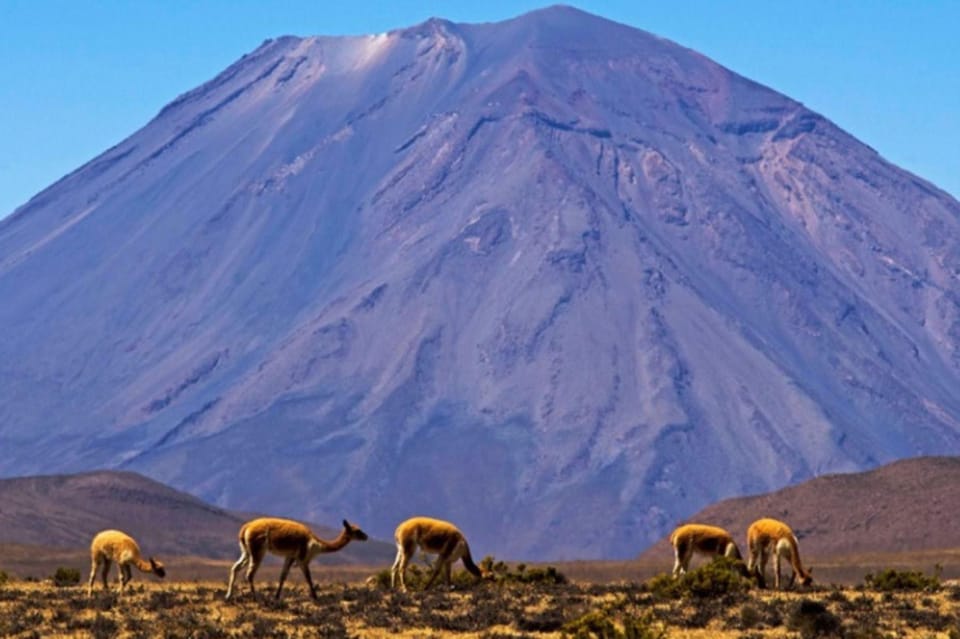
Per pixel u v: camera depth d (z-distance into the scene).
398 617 62.03
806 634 58.50
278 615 62.19
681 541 73.50
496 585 74.50
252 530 65.31
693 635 58.66
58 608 63.31
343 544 66.75
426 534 72.12
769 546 72.31
